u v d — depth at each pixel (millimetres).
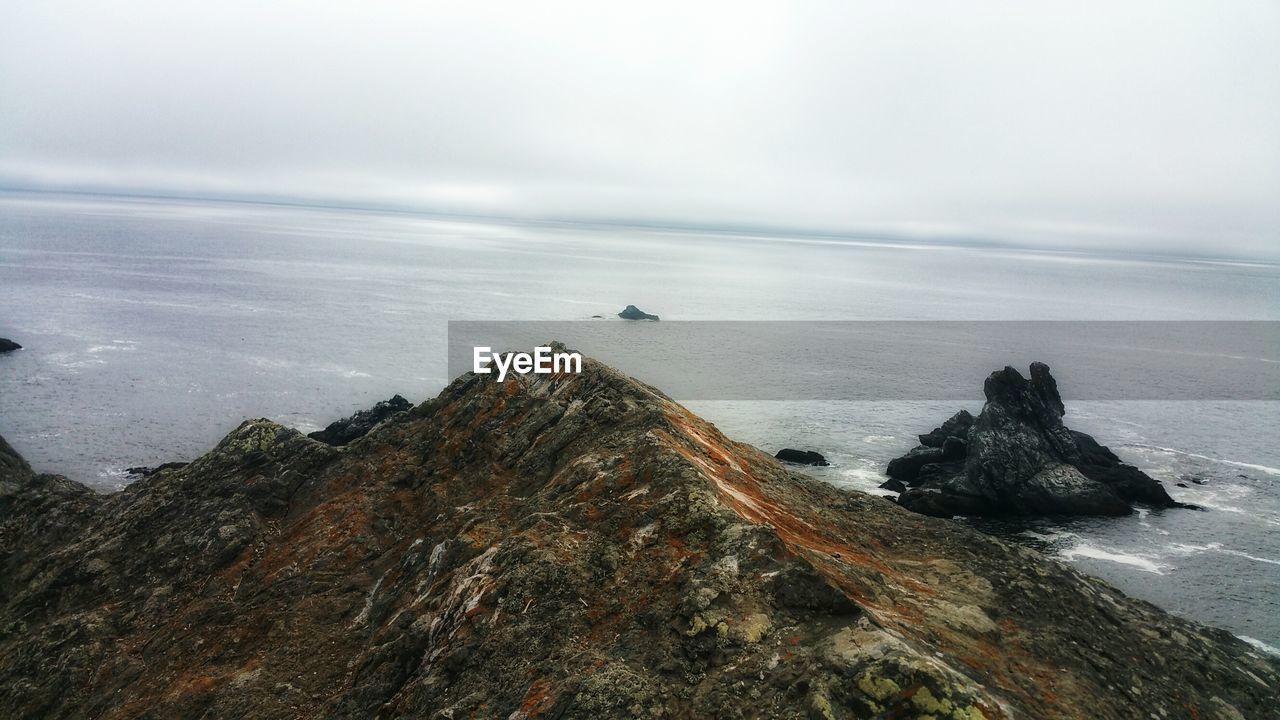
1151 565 40812
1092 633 20109
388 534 26000
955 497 47062
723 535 17859
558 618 16578
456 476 27766
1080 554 41938
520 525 20594
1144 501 49562
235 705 18922
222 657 21484
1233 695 19281
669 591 16625
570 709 13852
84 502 33281
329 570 24344
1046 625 19953
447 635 17719
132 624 24094
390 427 32031
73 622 24266
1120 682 18188
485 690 15508
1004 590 21281
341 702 17875
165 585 25594
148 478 33250
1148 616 22266
